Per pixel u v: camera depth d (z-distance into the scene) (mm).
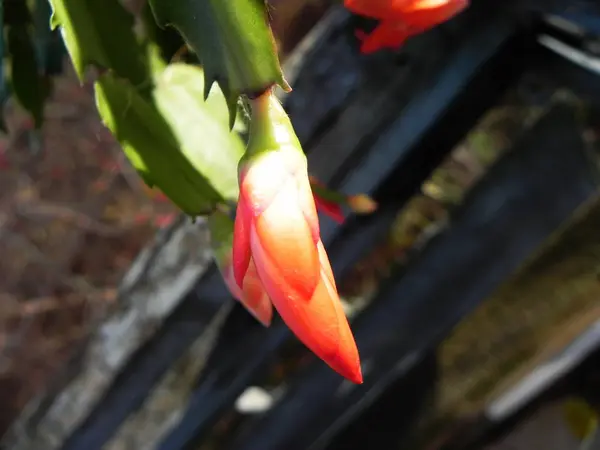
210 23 109
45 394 312
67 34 134
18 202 480
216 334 254
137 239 487
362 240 232
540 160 202
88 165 473
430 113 203
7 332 503
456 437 307
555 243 275
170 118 138
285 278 105
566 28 190
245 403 288
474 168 300
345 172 216
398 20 134
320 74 220
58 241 494
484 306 308
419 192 277
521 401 306
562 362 292
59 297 497
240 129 140
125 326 269
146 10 146
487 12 194
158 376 265
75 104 453
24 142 459
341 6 218
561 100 202
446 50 201
